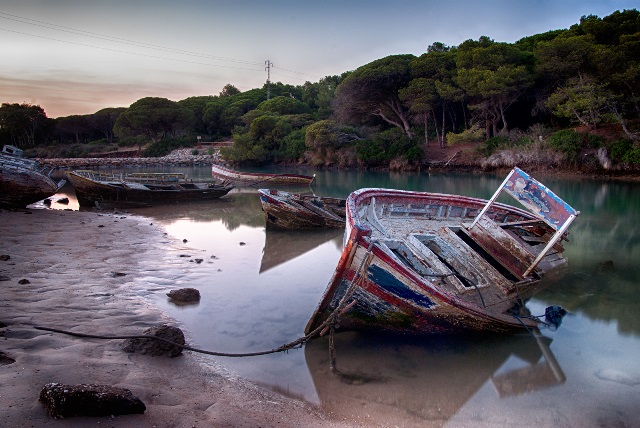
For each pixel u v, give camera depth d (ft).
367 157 135.54
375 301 20.85
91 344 18.03
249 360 19.25
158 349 18.22
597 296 28.89
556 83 110.22
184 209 65.51
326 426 14.29
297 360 19.42
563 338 22.43
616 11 116.16
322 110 194.29
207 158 179.22
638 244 44.34
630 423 15.43
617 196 75.51
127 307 23.70
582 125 109.19
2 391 12.51
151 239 41.81
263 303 26.09
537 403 16.62
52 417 11.35
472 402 16.57
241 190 92.27
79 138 276.21
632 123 100.07
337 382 17.67
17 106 248.93
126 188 65.62
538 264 30.12
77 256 33.42
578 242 45.47
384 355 20.25
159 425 12.26
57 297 23.81
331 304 21.33
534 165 104.42
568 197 75.31
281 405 15.57
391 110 147.84
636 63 95.45
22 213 51.26
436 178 109.81
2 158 56.80
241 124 229.66
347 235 22.50
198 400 14.84
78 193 65.87
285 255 38.11
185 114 219.82
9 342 17.07
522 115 131.54
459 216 39.32
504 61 115.85
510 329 22.62
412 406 16.14
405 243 26.94
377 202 35.24
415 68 128.57
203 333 21.75
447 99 123.34
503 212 39.32
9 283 25.27
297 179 95.35
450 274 24.14
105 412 11.94
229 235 46.57
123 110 266.98
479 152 116.47
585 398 17.02
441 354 20.43
